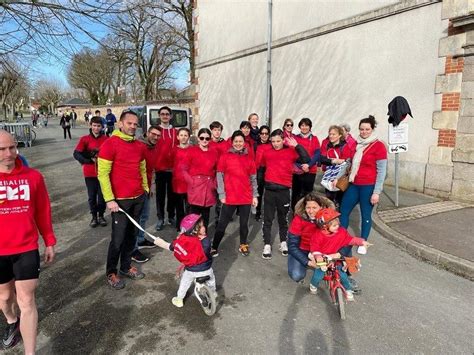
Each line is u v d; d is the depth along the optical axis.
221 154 5.12
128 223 4.00
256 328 3.21
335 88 10.18
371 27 9.02
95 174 5.82
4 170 2.52
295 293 3.88
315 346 2.97
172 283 4.08
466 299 3.79
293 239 3.79
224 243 5.44
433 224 5.96
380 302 3.70
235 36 14.70
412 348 2.96
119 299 3.70
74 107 62.12
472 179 7.16
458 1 7.12
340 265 3.54
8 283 2.73
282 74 12.35
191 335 3.10
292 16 11.72
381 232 5.80
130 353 2.86
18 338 3.01
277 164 4.79
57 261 4.64
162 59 32.62
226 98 15.64
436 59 7.62
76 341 3.00
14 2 6.16
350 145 5.43
